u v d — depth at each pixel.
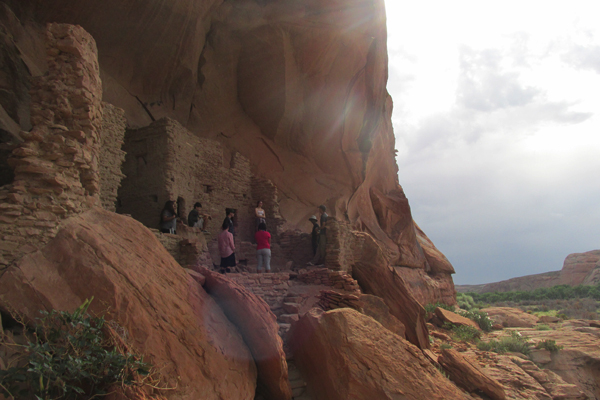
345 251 12.12
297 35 16.66
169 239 8.45
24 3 10.65
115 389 3.29
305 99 18.31
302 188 18.66
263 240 9.53
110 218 4.99
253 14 15.83
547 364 12.62
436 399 5.42
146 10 12.34
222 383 4.26
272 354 4.89
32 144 4.60
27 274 3.90
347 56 18.08
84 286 3.98
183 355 4.11
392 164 26.12
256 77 17.14
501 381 10.03
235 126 17.81
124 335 3.78
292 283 9.20
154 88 14.27
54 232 4.39
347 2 16.64
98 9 11.66
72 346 3.32
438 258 26.70
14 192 4.30
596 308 27.47
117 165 9.73
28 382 3.08
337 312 6.00
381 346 5.79
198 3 13.16
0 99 7.64
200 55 15.26
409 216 23.62
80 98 5.00
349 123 19.94
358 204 21.41
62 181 4.59
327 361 5.57
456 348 12.47
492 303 34.69
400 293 11.85
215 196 13.68
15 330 3.66
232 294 5.25
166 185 11.09
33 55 10.20
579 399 10.43
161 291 4.45
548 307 28.50
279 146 18.83
